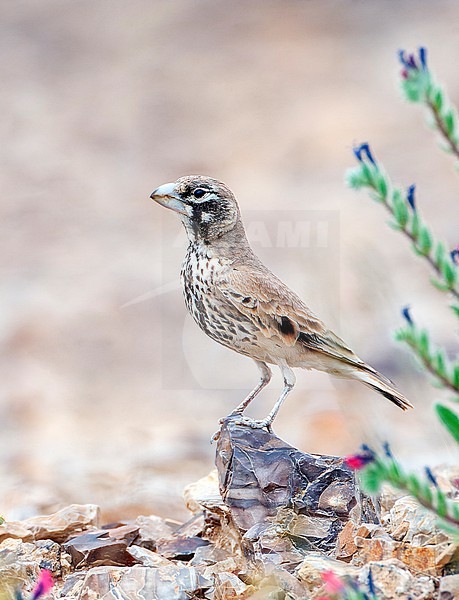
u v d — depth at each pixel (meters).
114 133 29.97
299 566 6.93
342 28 34.38
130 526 8.38
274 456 7.74
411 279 18.55
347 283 13.48
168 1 37.66
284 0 36.69
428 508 5.46
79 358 18.50
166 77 32.75
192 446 13.95
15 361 18.50
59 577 7.78
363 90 30.64
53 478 12.41
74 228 24.78
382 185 5.68
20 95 32.19
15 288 21.41
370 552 6.90
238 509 7.63
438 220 22.56
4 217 25.23
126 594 7.06
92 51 34.81
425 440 11.30
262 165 27.38
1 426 16.00
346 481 7.58
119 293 20.64
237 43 34.34
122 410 16.31
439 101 5.52
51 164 28.33
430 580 6.45
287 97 30.86
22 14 37.19
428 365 5.63
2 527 8.22
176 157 28.50
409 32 33.28
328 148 27.70
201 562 7.77
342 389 11.80
